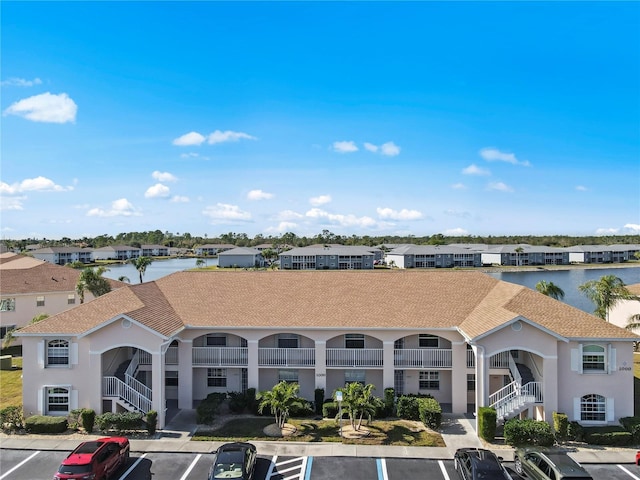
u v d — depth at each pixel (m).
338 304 32.12
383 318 30.53
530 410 27.08
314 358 30.66
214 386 32.09
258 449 24.42
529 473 20.80
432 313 30.84
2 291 50.88
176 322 30.08
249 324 30.30
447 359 30.09
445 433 26.41
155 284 35.50
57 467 22.59
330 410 29.12
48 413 28.38
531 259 153.38
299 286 34.44
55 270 59.09
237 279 35.62
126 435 26.25
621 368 26.69
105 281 56.38
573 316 28.02
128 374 29.09
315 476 21.61
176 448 24.59
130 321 27.30
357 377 31.50
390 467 22.52
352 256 137.25
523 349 26.33
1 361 40.75
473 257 145.88
